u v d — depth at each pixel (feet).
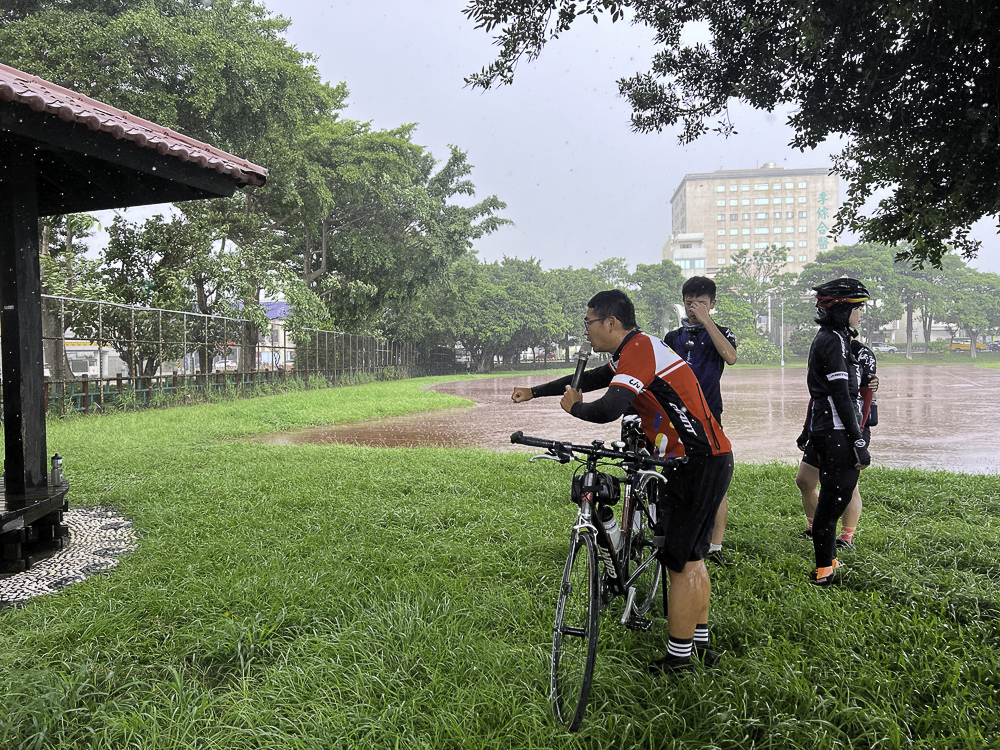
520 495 20.76
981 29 12.08
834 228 15.72
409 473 24.35
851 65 14.42
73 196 17.69
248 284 76.64
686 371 9.44
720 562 13.99
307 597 11.78
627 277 250.78
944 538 15.17
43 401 15.92
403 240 112.57
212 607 11.57
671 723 7.91
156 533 16.79
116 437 37.83
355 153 92.84
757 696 8.29
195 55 64.64
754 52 16.33
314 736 7.72
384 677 8.96
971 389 80.48
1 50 58.08
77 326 53.83
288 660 9.60
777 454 32.73
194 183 15.92
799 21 14.03
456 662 9.34
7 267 14.87
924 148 13.78
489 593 11.94
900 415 50.21
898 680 8.75
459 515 17.97
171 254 76.33
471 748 7.43
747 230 400.26
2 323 15.03
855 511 14.69
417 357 174.70
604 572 9.53
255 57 68.95
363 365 122.62
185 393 66.44
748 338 222.28
